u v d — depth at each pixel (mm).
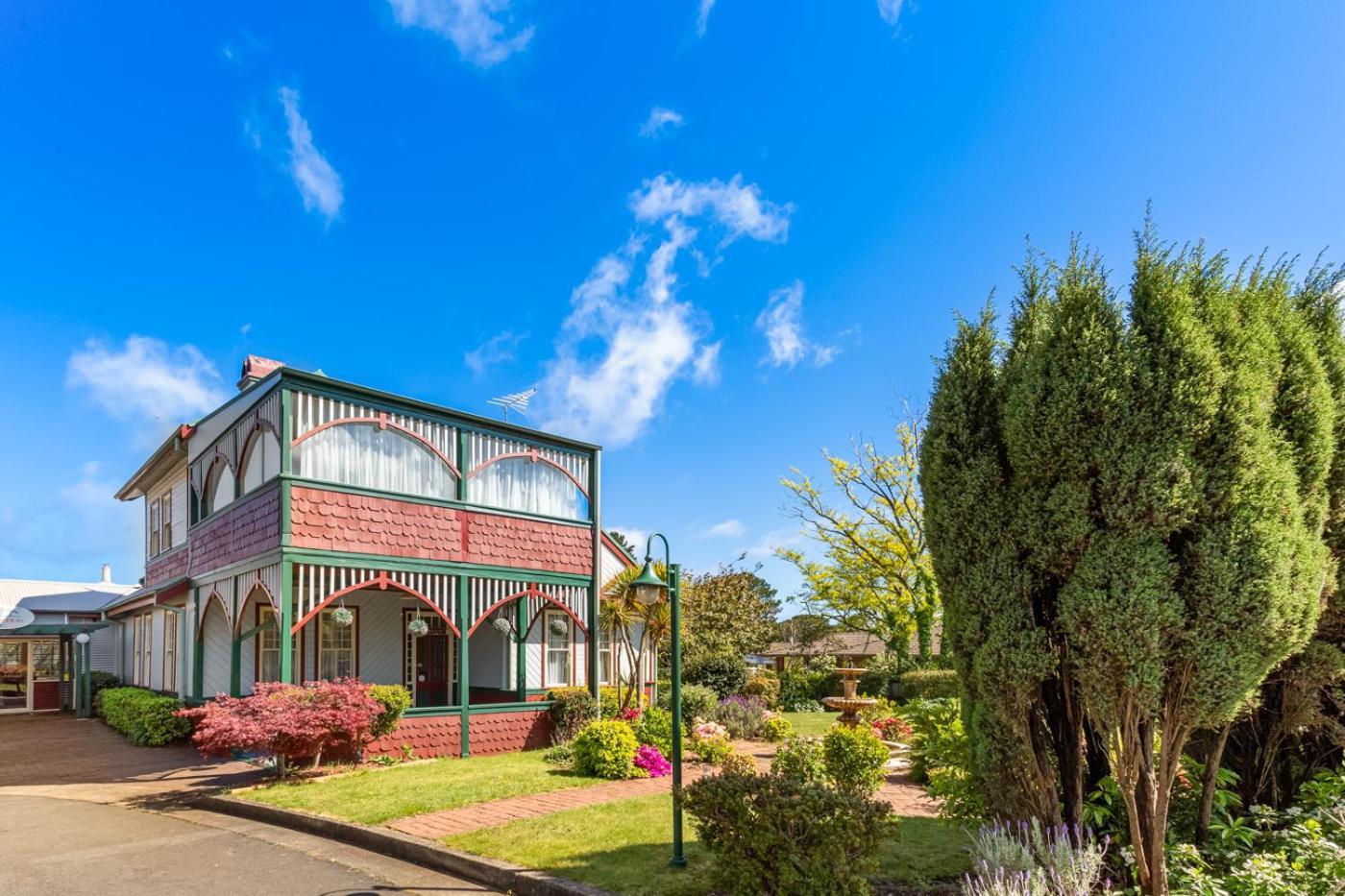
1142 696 4551
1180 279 4840
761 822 5016
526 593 14641
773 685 23828
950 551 5488
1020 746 5152
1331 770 6387
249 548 12570
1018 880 4543
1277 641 4477
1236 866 5141
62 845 7582
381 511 12492
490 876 6207
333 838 7715
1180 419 4520
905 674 22703
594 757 10375
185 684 16203
